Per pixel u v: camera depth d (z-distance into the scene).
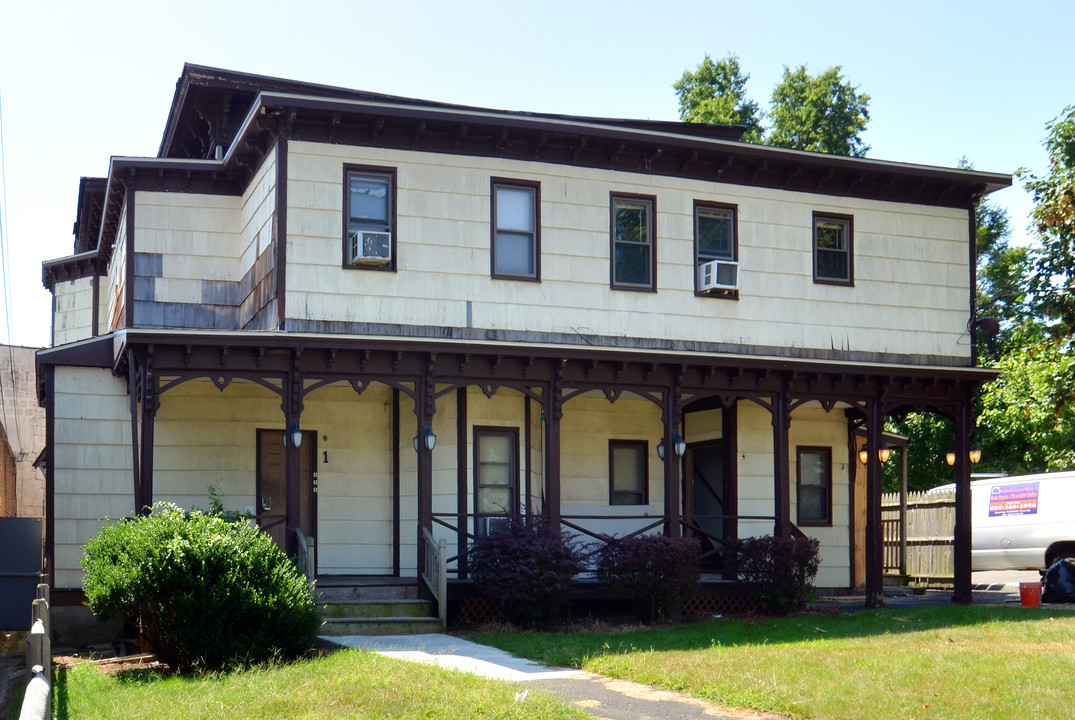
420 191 19.44
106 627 19.09
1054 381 23.72
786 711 10.78
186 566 13.86
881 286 22.72
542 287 20.03
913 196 23.23
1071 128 22.44
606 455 22.73
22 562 17.25
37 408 36.19
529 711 10.51
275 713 10.73
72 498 19.34
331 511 20.70
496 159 20.02
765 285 21.70
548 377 19.39
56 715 11.09
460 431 20.06
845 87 41.00
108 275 28.05
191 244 21.48
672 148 20.91
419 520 18.34
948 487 28.22
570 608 19.78
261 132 19.25
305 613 14.40
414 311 19.11
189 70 21.52
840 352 22.12
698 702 11.37
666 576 18.73
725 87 43.78
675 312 20.91
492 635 16.67
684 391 20.34
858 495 25.03
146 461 17.27
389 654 14.43
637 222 20.97
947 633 16.17
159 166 21.03
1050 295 22.62
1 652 17.73
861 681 12.05
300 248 18.56
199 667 13.64
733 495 22.75
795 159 21.72
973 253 23.67
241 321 21.20
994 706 10.85
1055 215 21.77
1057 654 13.98
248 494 20.33
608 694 11.82
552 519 19.00
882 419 21.97
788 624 17.72
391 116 18.86
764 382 20.94
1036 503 26.58
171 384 17.44
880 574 21.44
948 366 23.05
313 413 20.84
